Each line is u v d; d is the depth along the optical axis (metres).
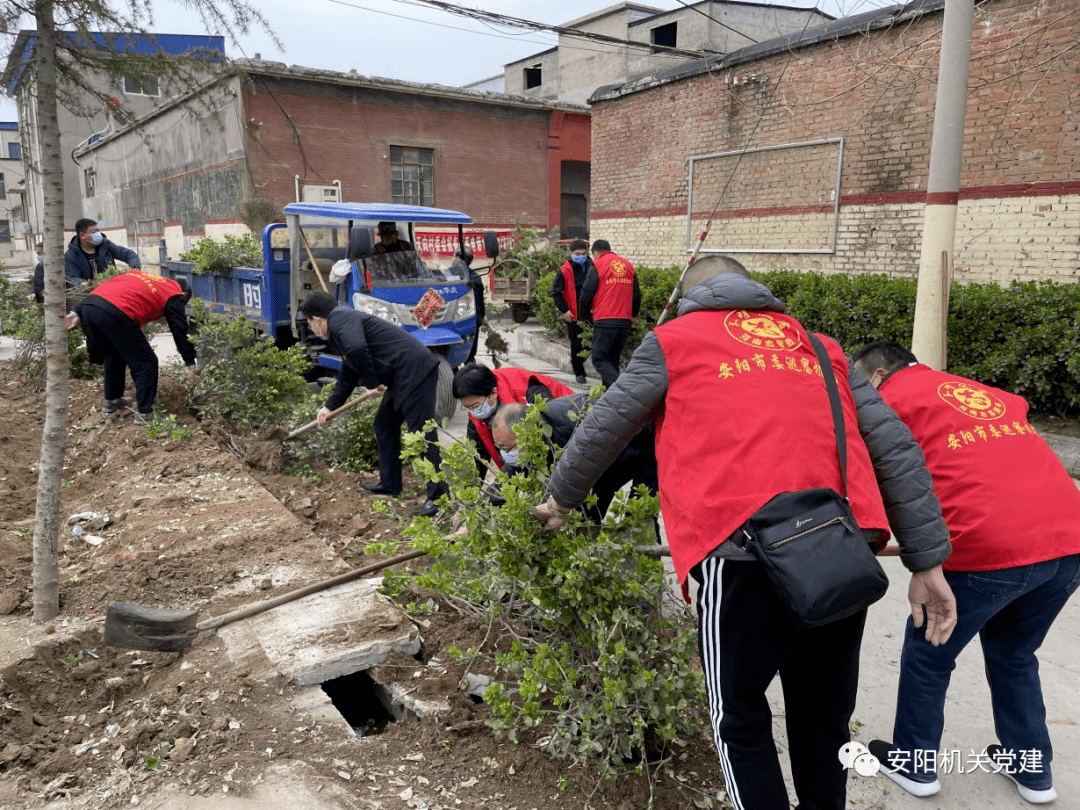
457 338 8.56
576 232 23.36
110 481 5.91
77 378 9.16
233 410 7.44
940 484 2.85
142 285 7.05
